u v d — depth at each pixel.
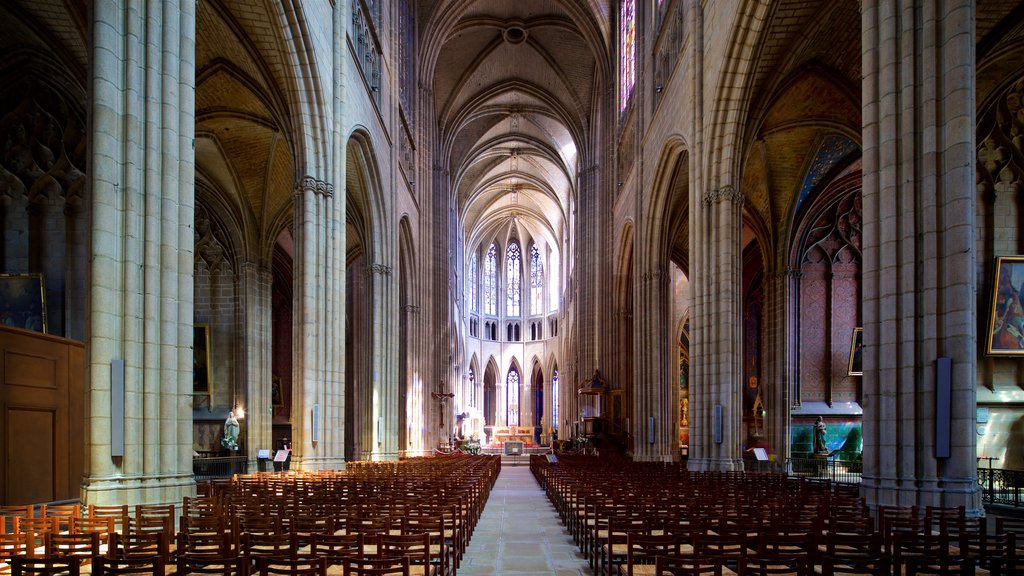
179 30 11.17
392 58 29.88
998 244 20.64
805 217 31.31
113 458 9.88
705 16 21.23
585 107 49.84
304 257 18.66
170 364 10.57
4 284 20.06
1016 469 20.22
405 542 6.64
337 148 19.77
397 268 29.97
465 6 42.00
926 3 10.29
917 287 10.24
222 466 26.94
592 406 44.62
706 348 20.36
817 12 18.47
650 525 7.77
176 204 10.86
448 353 49.09
